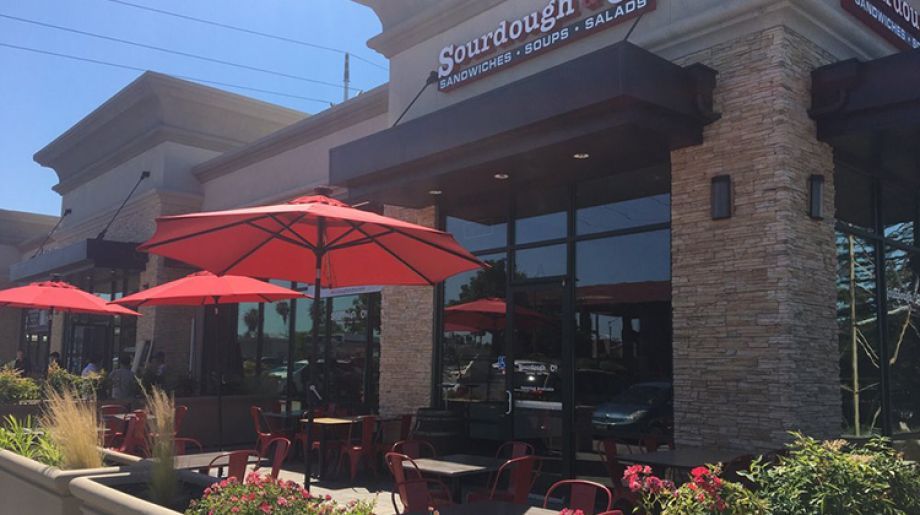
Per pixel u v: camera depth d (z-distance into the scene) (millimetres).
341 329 13953
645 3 8664
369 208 13094
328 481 10359
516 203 10492
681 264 8172
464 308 11109
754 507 3910
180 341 18594
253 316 17031
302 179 15609
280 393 15594
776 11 7648
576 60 7730
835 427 7645
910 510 4082
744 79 7848
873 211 9195
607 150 8469
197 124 19281
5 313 30703
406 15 12219
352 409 13000
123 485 6051
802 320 7414
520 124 8336
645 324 8695
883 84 7465
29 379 13680
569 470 9227
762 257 7508
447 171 9609
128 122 20172
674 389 8062
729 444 7527
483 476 9523
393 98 12328
